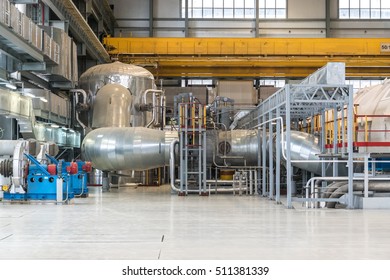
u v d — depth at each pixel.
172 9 43.41
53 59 21.81
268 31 43.41
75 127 28.30
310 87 16.06
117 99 26.09
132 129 22.50
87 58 36.38
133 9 43.41
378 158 18.67
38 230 10.19
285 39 39.00
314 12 43.22
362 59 39.03
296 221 11.98
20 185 16.41
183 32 43.50
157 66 38.97
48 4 22.20
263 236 9.45
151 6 42.97
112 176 27.95
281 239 9.09
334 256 7.43
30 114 19.14
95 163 22.70
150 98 28.53
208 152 23.03
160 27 43.41
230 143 23.12
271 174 19.66
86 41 30.92
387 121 18.22
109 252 7.74
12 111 17.11
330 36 43.25
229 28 43.47
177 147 22.30
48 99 21.95
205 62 39.38
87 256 7.41
